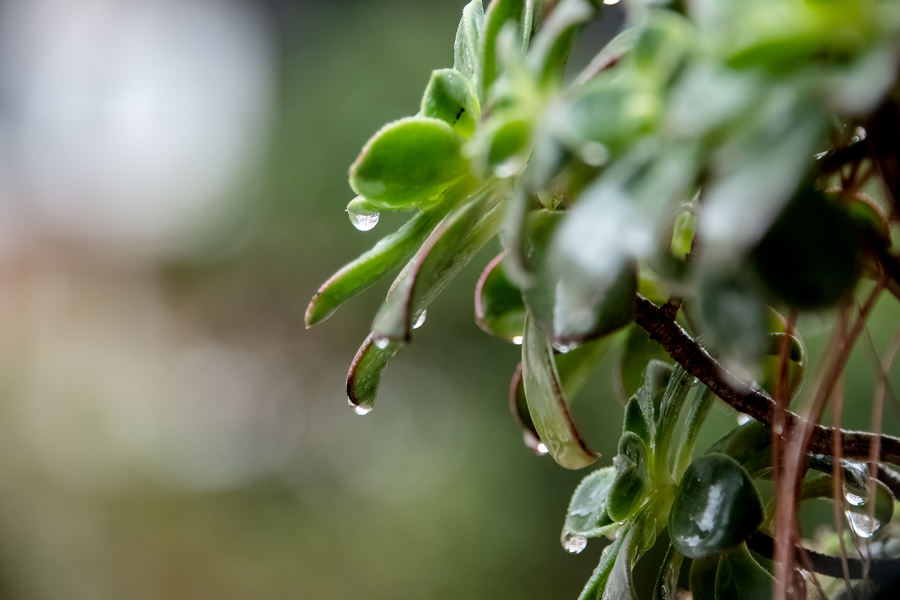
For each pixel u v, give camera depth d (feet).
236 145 10.75
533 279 1.06
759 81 0.96
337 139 7.63
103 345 9.57
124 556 7.16
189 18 12.90
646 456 1.14
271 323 8.66
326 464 7.41
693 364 1.11
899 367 2.50
